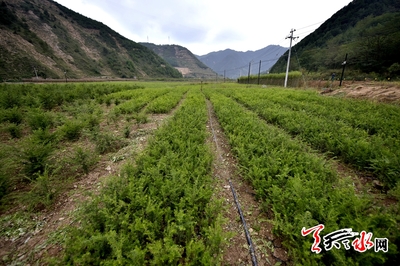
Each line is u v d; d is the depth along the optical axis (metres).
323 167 4.26
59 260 2.35
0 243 2.78
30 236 2.91
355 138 5.79
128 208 2.85
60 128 6.48
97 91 19.41
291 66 62.81
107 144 5.99
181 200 3.01
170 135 6.12
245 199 3.99
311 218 2.74
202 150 5.18
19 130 7.05
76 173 4.69
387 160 4.07
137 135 7.56
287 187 3.50
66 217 3.29
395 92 12.29
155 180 3.53
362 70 32.44
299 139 6.64
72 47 98.81
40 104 10.80
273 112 9.72
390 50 29.11
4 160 4.15
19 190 3.92
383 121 7.27
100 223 2.72
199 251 2.24
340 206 2.84
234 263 2.60
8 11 82.25
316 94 17.41
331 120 8.12
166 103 13.40
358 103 11.53
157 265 2.14
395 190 3.34
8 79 51.22
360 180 4.45
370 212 2.94
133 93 19.16
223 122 8.78
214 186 4.37
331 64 42.84
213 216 3.14
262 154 5.26
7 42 62.12
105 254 2.29
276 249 2.80
